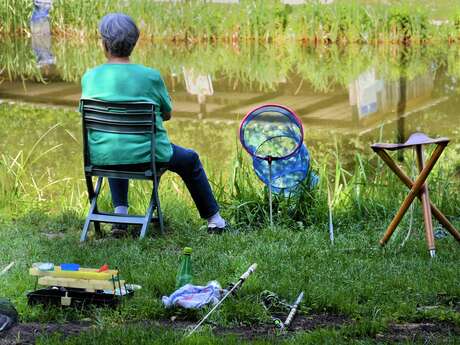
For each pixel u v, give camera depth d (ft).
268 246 27.02
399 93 58.49
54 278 21.30
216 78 67.26
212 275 23.98
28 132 49.14
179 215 31.60
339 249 26.84
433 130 47.75
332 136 47.50
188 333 19.77
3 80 68.69
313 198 31.37
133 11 90.43
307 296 22.08
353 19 83.56
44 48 86.22
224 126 50.62
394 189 33.40
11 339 19.45
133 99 28.22
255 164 32.12
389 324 20.62
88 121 28.55
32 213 31.73
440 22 81.61
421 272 24.31
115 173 28.68
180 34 89.40
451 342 19.29
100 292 21.83
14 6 95.35
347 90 60.75
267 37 87.45
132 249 26.71
